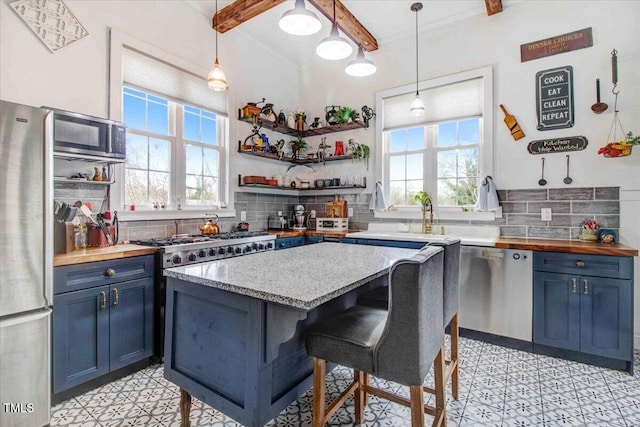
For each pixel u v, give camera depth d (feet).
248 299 4.15
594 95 9.38
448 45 11.71
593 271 7.73
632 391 6.76
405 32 12.37
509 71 10.59
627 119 8.97
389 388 6.99
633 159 8.86
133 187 9.57
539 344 8.41
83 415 5.97
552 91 9.91
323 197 14.83
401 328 3.85
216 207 11.67
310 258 6.21
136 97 9.65
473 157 11.63
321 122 14.56
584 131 9.50
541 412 6.07
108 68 8.68
